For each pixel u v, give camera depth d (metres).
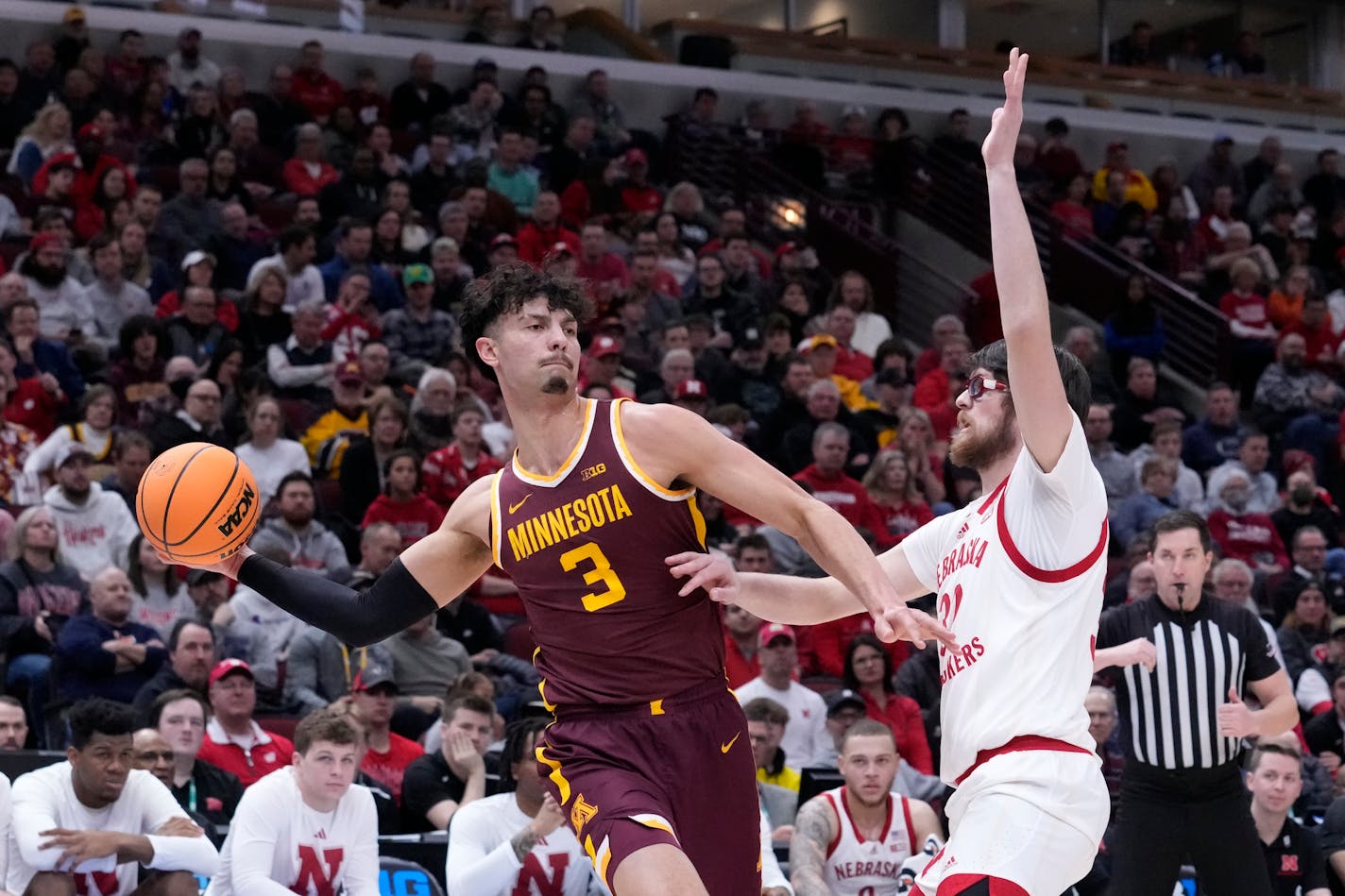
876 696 10.76
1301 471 16.41
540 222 18.66
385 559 11.44
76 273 15.59
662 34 25.20
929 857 8.23
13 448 12.93
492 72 21.08
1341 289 22.84
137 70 19.16
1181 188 23.89
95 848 7.45
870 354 18.70
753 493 4.50
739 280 18.91
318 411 14.62
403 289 16.98
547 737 4.74
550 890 8.01
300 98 20.00
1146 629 7.55
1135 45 28.00
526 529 4.66
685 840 4.61
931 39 27.62
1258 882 7.50
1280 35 29.02
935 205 22.48
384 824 9.13
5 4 19.31
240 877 7.70
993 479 5.02
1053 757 4.57
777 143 22.34
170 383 14.09
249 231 17.34
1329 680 12.40
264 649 10.80
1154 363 19.95
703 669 4.68
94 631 10.19
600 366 15.35
